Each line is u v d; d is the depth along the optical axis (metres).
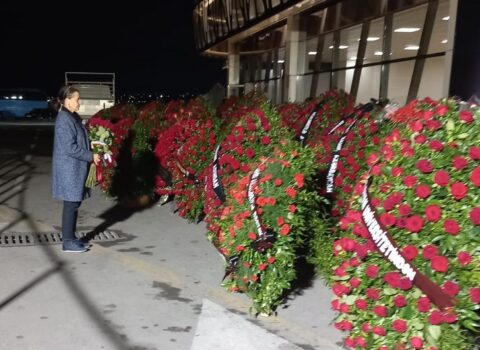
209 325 4.27
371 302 3.20
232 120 7.05
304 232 5.03
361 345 3.28
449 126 3.08
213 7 21.48
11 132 23.64
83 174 5.85
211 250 6.21
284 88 16.41
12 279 5.13
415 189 3.04
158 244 6.45
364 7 12.47
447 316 2.85
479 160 2.92
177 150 7.45
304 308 4.66
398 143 3.31
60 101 5.80
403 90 10.91
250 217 4.39
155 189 8.39
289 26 16.05
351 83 13.20
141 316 4.39
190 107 8.72
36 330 4.07
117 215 7.88
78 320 4.28
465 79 7.06
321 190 5.25
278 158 4.54
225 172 5.36
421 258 2.96
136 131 8.34
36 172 12.23
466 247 2.84
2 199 9.03
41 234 6.76
